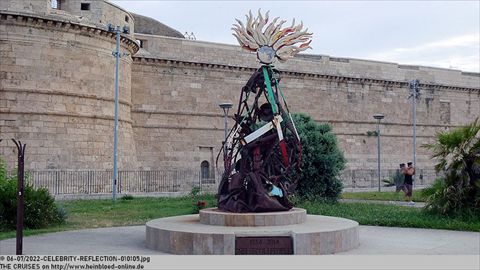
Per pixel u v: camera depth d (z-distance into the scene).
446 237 16.39
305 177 27.86
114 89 39.62
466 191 19.94
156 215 23.00
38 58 35.34
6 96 34.44
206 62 48.34
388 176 55.56
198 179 46.50
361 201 30.89
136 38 46.03
